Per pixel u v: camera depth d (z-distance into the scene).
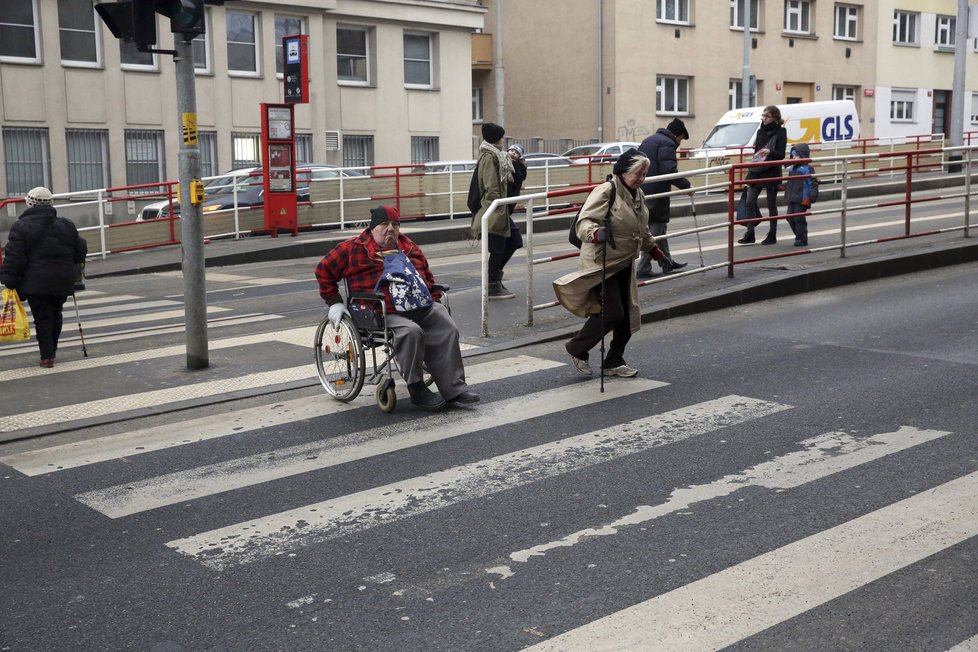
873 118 44.69
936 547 4.69
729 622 4.04
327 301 7.59
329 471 6.08
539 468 6.02
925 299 11.00
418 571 4.62
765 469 5.86
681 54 39.16
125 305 12.98
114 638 4.06
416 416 7.24
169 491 5.80
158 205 21.67
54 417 7.41
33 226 8.91
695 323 10.23
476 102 42.72
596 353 9.02
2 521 5.40
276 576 4.61
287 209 19.56
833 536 4.86
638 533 4.98
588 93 38.84
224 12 29.19
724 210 23.42
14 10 25.98
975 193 14.33
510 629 4.04
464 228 20.20
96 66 27.33
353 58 32.66
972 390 7.39
